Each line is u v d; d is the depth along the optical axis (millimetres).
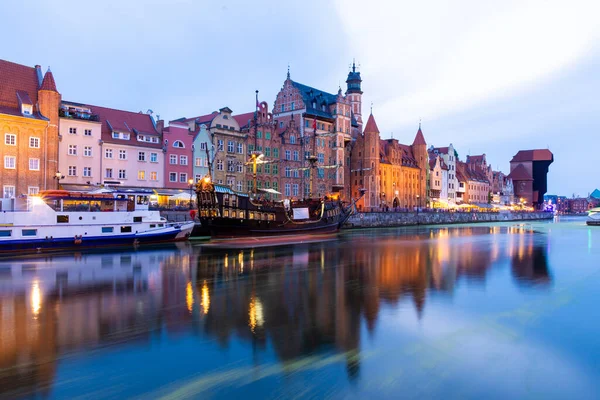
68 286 28438
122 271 34125
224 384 14195
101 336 18641
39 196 44312
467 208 159250
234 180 87625
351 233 83062
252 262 40000
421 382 14453
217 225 60312
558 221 173750
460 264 39875
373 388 13992
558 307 23844
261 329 19672
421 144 148500
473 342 18172
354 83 139000
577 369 15609
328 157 112750
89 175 66625
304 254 46719
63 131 64125
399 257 44781
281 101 110875
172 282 30141
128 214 49938
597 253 49781
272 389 13883
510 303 24672
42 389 13781
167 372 15055
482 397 13539
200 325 20234
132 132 73312
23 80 62062
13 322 20500
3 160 56969
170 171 76188
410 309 23188
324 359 16250
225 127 86750
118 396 13398
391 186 133625
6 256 40875
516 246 58312
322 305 24000
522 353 17031
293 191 102000
